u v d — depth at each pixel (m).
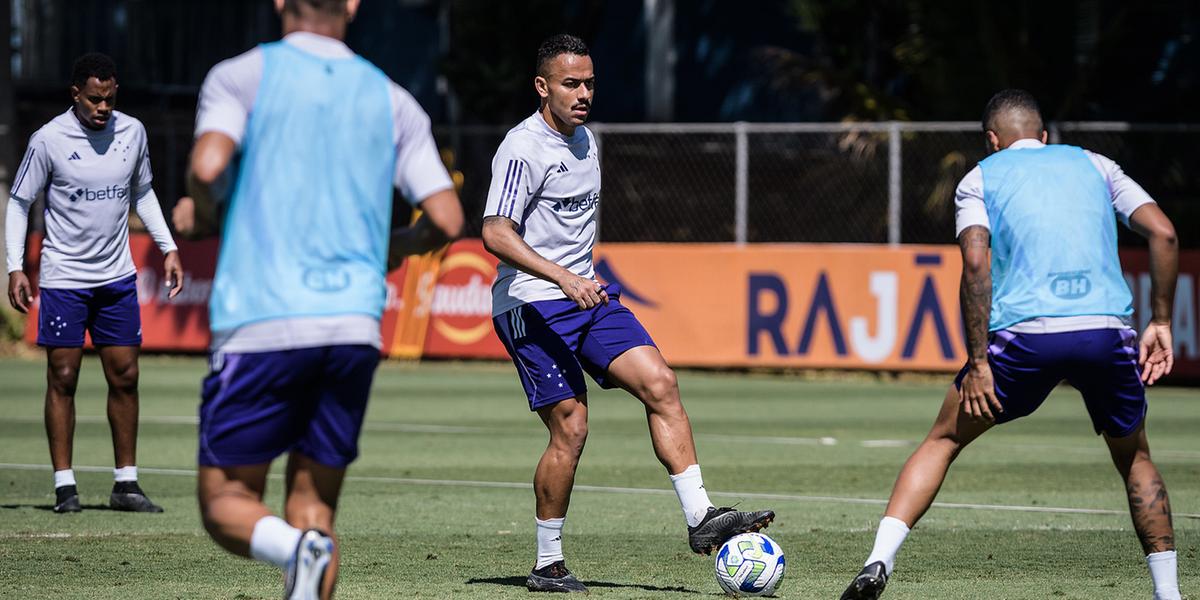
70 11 111.38
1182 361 60.66
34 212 75.00
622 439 43.28
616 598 20.09
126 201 28.12
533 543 24.91
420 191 14.13
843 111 82.75
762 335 63.53
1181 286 60.69
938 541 25.38
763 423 48.09
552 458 20.64
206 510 13.86
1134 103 75.94
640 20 100.06
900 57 76.75
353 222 13.80
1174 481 34.31
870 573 17.75
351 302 13.67
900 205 72.44
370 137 13.91
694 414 50.94
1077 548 24.67
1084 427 47.78
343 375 13.80
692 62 97.81
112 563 22.48
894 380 64.88
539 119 21.14
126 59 114.25
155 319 71.25
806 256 63.22
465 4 88.12
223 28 117.69
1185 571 22.59
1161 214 17.88
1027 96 19.12
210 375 13.84
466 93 87.56
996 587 21.12
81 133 27.56
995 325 17.94
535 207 21.12
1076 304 17.67
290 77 13.71
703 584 21.27
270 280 13.51
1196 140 67.75
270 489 31.94
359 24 114.94
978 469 36.56
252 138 13.62
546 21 87.88
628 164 77.81
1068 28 73.75
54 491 31.08
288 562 13.17
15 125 77.56
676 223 77.56
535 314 21.02
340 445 14.11
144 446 40.12
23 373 65.06
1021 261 17.86
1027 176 18.05
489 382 62.59
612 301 21.39
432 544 24.73
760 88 95.69
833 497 31.19
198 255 71.31
